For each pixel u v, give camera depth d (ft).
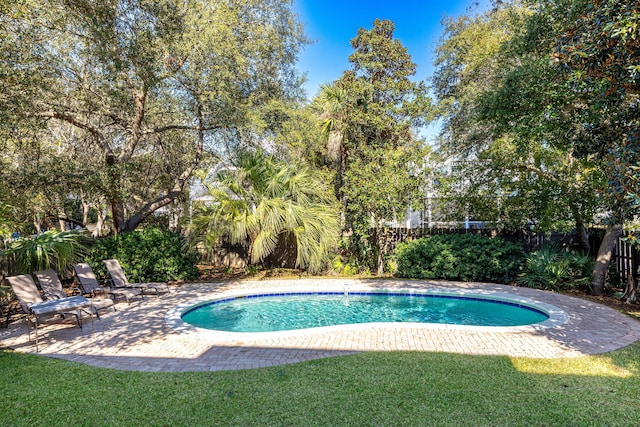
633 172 14.52
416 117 46.62
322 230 42.37
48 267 29.40
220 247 53.16
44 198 39.27
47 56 34.04
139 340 21.71
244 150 46.14
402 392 14.37
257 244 40.37
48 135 42.88
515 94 26.89
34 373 16.70
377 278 43.93
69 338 22.20
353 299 37.17
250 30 43.37
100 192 40.06
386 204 42.39
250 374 16.30
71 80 37.47
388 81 46.14
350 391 14.48
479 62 40.04
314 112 48.03
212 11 38.17
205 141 50.80
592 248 40.52
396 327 24.04
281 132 49.93
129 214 61.82
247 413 12.87
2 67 27.76
